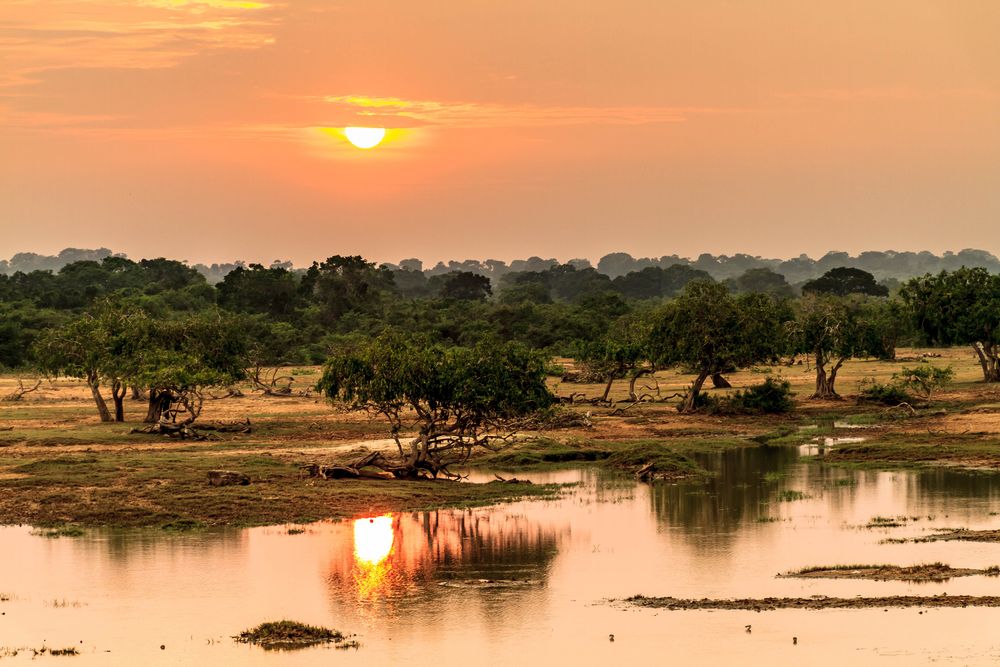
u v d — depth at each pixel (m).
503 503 51.47
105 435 75.31
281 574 37.69
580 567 38.31
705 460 66.44
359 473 58.09
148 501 50.59
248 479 55.09
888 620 31.22
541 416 60.25
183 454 66.62
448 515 48.34
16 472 59.31
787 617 31.80
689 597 34.28
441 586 36.09
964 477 56.97
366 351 59.03
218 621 32.56
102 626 32.16
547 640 30.25
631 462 64.62
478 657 28.97
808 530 43.84
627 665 28.08
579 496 53.38
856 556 39.09
